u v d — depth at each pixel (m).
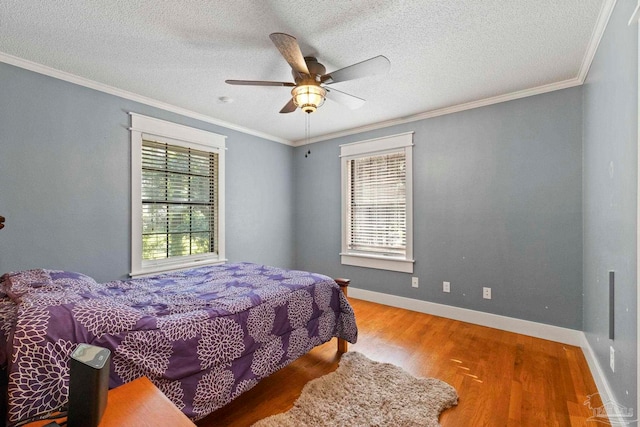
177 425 0.80
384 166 3.71
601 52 1.82
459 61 2.17
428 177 3.31
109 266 2.63
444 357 2.28
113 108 2.65
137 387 0.97
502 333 2.75
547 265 2.61
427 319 3.13
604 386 1.71
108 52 2.05
